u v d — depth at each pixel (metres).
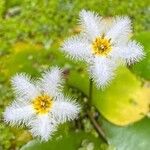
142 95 0.11
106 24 0.10
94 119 0.11
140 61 0.10
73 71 0.11
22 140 0.11
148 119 0.10
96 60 0.09
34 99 0.09
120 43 0.09
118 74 0.11
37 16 0.13
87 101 0.11
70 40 0.09
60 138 0.10
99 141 0.11
